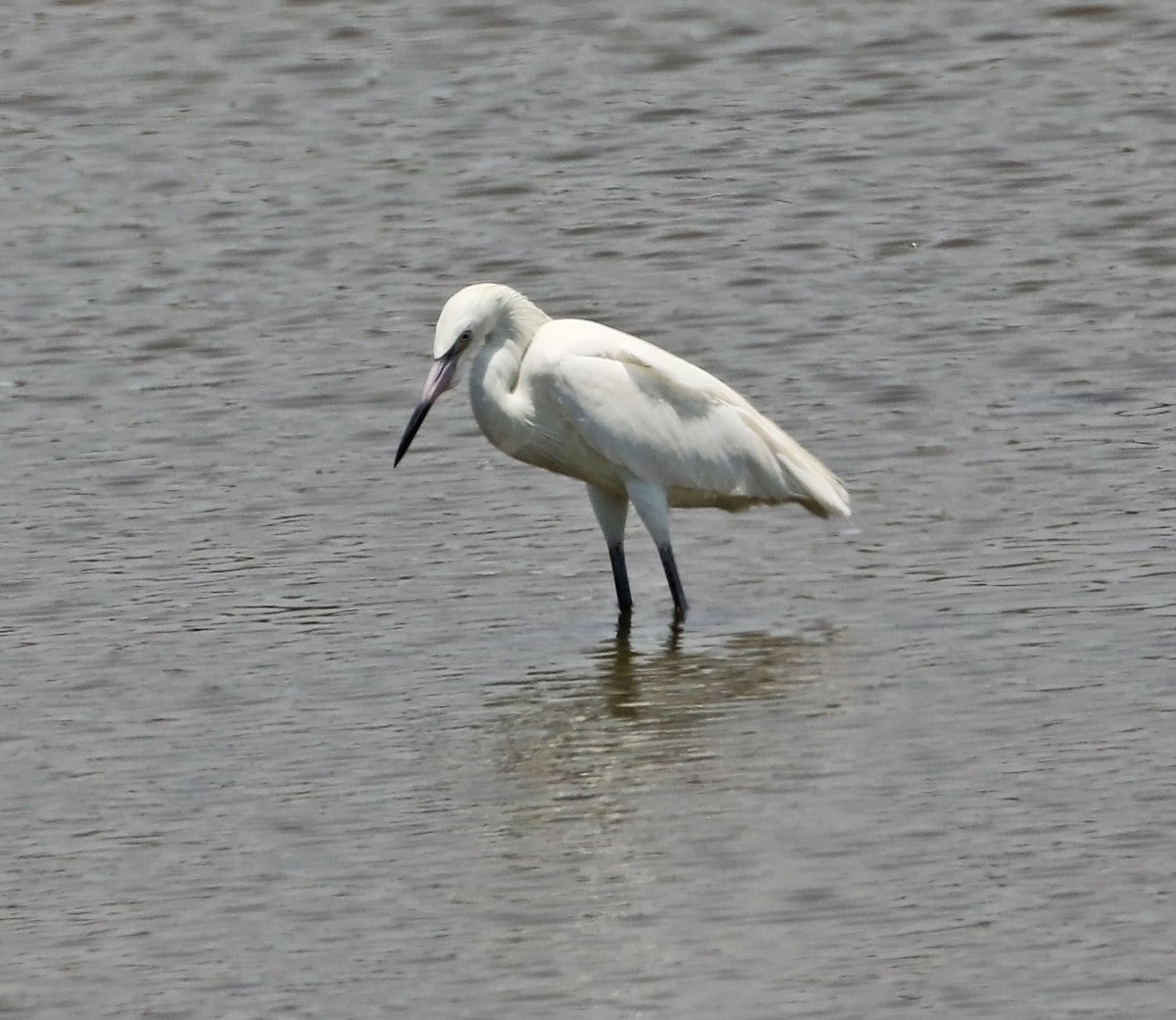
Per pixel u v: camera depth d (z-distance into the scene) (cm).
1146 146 2320
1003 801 1051
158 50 2662
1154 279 2014
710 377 1426
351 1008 891
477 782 1123
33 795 1125
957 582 1395
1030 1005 862
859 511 1542
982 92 2478
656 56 2609
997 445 1656
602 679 1271
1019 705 1178
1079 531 1468
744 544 1498
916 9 2680
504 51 2642
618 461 1379
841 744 1145
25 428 1792
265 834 1067
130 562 1495
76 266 2170
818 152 2362
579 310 2044
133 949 952
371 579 1454
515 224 2231
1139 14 2623
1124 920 924
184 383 1883
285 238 2219
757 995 884
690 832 1043
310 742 1188
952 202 2227
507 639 1348
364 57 2638
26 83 2597
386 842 1052
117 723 1223
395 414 1786
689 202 2259
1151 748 1105
